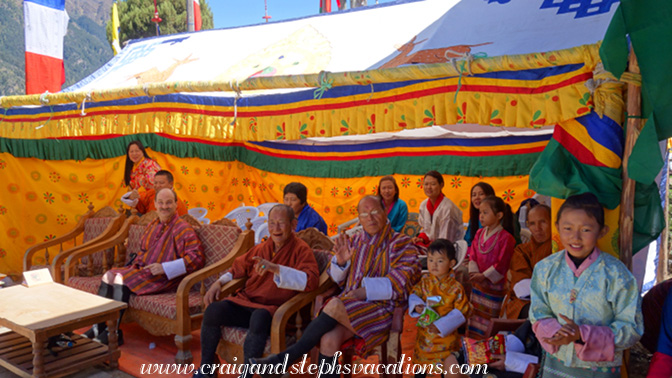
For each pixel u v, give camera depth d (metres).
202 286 4.74
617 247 2.92
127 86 5.25
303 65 5.00
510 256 4.17
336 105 4.18
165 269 4.76
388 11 5.61
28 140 7.30
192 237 5.01
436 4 5.42
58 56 7.38
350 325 3.48
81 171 7.66
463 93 3.49
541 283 2.67
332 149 8.90
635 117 2.79
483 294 4.25
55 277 5.54
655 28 2.49
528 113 3.25
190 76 5.58
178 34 7.45
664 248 6.53
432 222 5.89
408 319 5.72
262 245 4.36
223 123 4.96
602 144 2.90
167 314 4.42
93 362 4.17
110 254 5.83
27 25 7.02
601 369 2.47
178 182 8.51
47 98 5.87
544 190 3.04
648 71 2.57
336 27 5.75
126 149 7.71
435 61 3.85
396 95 3.84
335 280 3.97
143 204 6.33
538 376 2.77
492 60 3.28
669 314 2.49
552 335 2.48
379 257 3.84
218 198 9.13
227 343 4.02
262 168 9.28
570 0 4.18
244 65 5.45
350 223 7.07
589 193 2.55
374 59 4.64
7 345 4.46
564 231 2.51
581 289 2.50
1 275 5.52
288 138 4.49
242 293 4.23
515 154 7.81
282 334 3.77
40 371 3.82
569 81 3.05
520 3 4.45
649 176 2.65
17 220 7.41
